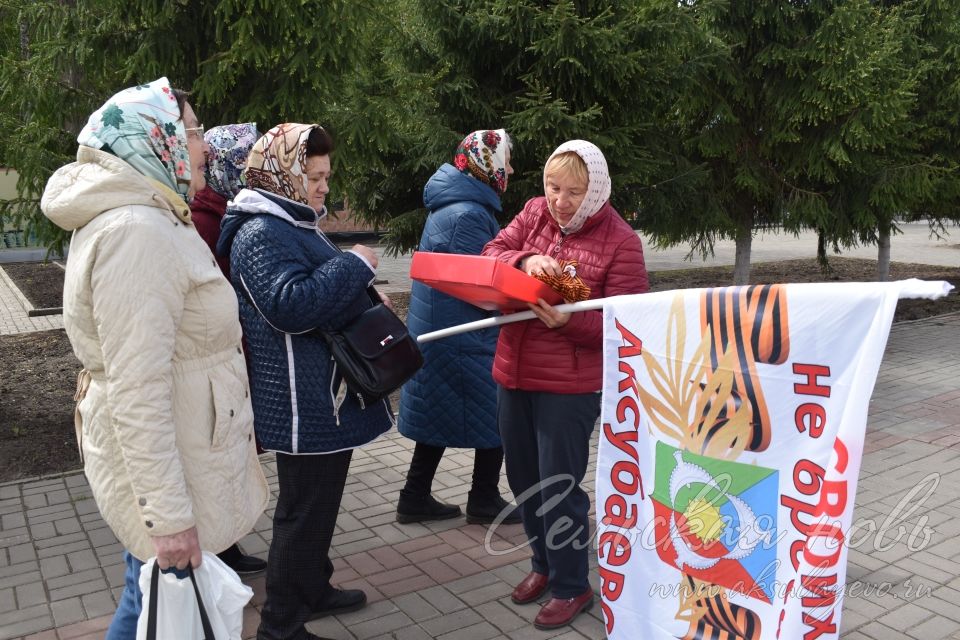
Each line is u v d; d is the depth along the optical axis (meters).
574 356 2.69
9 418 5.67
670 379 2.11
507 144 3.53
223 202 3.22
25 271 15.84
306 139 2.46
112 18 4.85
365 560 3.50
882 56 7.73
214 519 2.00
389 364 2.48
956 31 9.88
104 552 3.63
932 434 5.20
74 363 7.55
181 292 1.86
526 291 2.38
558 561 2.89
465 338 3.54
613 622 2.33
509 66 6.28
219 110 5.36
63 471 4.69
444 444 3.65
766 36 8.32
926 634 2.86
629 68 6.10
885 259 12.49
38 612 3.10
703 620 2.08
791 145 8.69
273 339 2.47
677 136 8.69
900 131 9.07
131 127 1.90
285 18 4.73
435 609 3.07
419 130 6.45
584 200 2.60
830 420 1.77
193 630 1.86
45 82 4.98
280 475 2.58
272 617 2.62
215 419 2.00
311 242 2.52
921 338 8.59
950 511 3.94
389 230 7.77
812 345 1.79
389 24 5.88
